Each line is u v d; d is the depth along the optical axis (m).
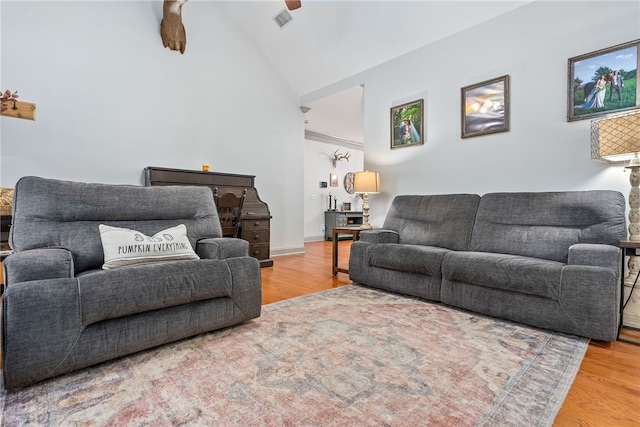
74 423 1.10
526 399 1.25
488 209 2.76
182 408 1.18
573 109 2.61
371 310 2.32
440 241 2.90
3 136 2.87
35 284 1.32
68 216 1.86
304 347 1.70
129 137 3.58
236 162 4.54
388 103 4.04
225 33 4.42
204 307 1.82
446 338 1.83
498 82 3.04
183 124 4.01
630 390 1.33
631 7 2.36
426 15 3.36
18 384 1.26
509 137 2.99
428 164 3.62
